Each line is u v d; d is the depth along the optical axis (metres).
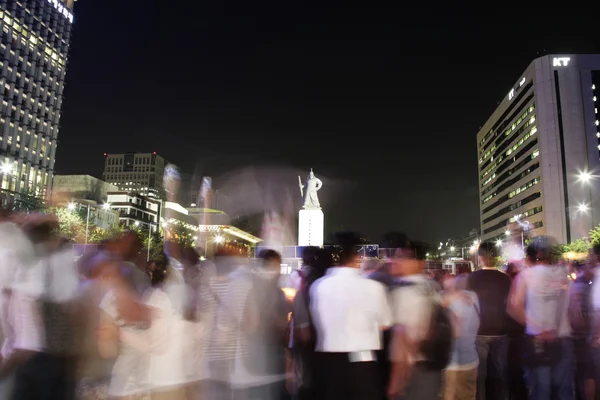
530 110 112.25
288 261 50.81
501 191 133.38
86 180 120.94
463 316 6.46
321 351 5.49
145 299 5.38
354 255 5.69
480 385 7.33
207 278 5.95
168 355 5.33
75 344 5.38
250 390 6.00
